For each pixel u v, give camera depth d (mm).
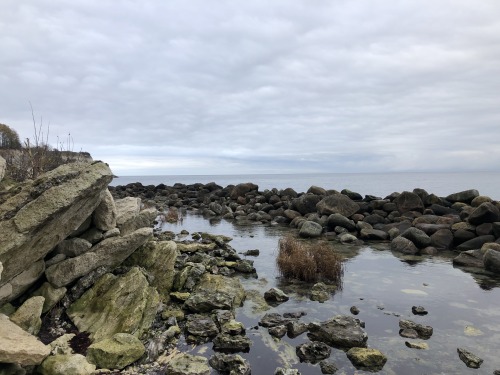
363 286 14180
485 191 66562
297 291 13461
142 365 8078
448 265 17500
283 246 17578
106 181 10016
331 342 9469
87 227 11398
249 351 8992
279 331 9844
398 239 21219
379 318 11125
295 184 122438
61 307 9828
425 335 10000
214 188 52594
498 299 12820
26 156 19781
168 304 11492
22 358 6801
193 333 9562
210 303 11164
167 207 42000
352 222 26109
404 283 14594
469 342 9594
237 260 16891
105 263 10812
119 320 9359
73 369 7215
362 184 107375
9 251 8305
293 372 7797
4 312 8844
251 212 35594
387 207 28906
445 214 26703
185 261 15211
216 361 8172
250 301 12336
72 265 10023
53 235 9406
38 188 8875
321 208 28656
